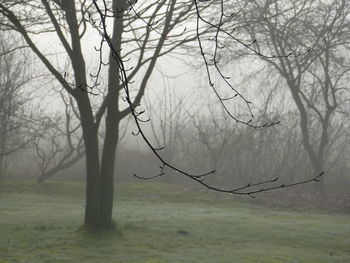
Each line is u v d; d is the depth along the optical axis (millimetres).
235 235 13305
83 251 10750
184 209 18312
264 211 18938
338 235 13797
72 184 23172
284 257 10938
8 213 15875
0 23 12641
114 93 12969
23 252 10445
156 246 11578
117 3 12234
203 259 10430
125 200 20359
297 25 20406
